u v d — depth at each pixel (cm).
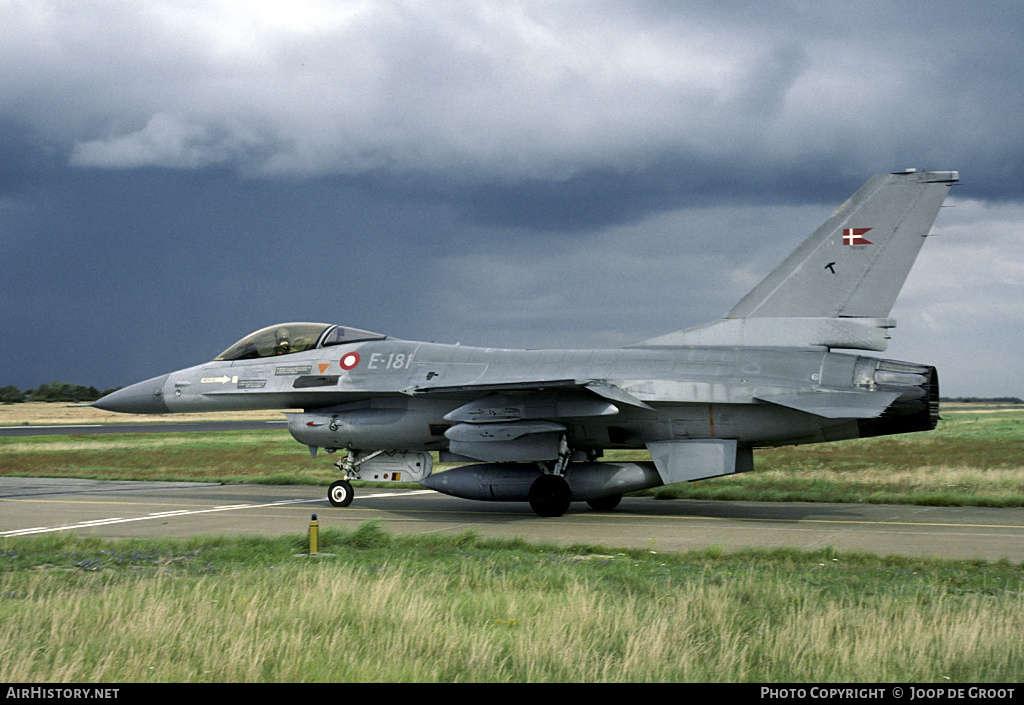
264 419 8294
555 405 1609
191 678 550
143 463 3341
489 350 1827
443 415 1786
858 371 1517
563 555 1155
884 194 1570
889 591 862
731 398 1535
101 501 2002
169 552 1170
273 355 1997
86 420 7856
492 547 1220
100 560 1102
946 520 1527
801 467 2819
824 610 745
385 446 1852
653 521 1568
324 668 568
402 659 595
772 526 1464
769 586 849
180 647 615
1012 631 654
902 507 1767
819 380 1527
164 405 2056
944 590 833
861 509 1738
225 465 3225
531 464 1738
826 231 1598
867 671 568
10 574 998
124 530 1458
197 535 1340
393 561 1082
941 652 607
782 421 1557
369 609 719
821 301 1590
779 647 616
